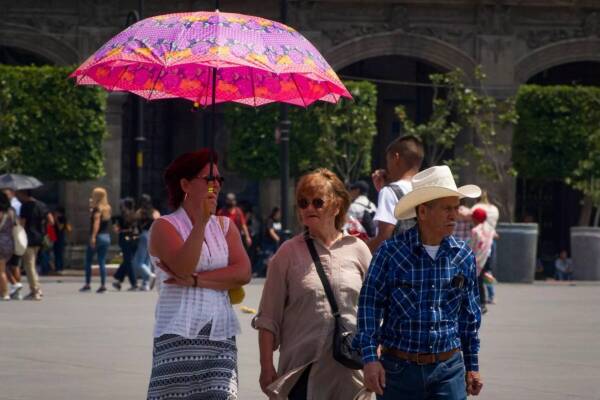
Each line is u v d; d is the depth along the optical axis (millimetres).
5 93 91938
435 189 17359
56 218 89375
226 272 18781
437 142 98062
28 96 92625
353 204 33500
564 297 65125
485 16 103750
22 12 99250
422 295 17516
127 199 66875
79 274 88062
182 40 18656
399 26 103000
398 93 112875
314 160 97250
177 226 18797
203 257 18703
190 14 19281
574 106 99562
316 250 19406
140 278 75938
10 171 92500
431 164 100438
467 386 18094
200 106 21750
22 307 54000
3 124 91688
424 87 112812
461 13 103812
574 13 105000
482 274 54906
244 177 98938
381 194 24469
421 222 17672
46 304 55875
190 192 18922
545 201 113188
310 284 19125
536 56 104625
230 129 98188
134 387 30969
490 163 103375
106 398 29297
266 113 97062
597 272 84125
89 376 32750
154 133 110938
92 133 94125
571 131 99438
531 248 79000
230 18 19094
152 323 46875
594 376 33875
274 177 97562
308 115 96938
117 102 100312
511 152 102750
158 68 21141
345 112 97312
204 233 18656
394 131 112812
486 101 98062
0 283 58219
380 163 113000
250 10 101938
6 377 32500
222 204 104250
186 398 18516
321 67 19359
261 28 19109
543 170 100188
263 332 19281
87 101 93438
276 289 19297
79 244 100000
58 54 99562
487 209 55125
